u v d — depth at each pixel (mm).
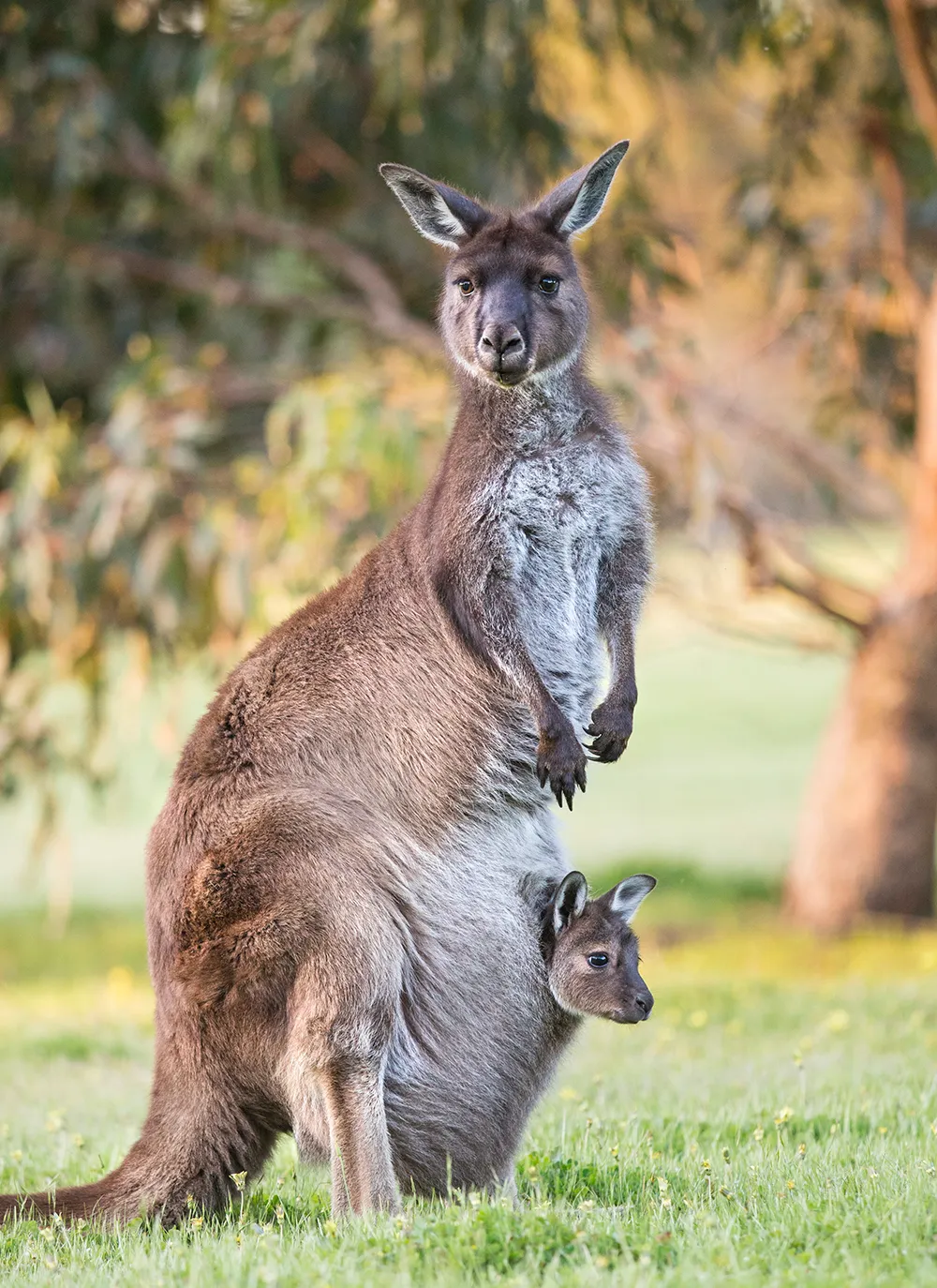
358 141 28016
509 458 11594
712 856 35250
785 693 57062
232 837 10633
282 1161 12766
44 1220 10227
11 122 27047
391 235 28562
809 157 26281
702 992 20641
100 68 26875
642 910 29906
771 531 26031
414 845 11102
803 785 43531
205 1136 10477
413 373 26500
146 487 23938
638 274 26188
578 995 10836
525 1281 8031
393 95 23312
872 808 26797
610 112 26297
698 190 31531
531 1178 10914
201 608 24125
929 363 26344
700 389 26562
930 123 23859
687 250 27062
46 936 31969
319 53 24938
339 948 10250
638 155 25438
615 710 11508
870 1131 12242
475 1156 10805
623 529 11867
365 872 10531
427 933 10867
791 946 25234
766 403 31953
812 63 25406
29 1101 15688
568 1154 11625
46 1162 12469
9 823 46406
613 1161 11398
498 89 24250
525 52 24641
